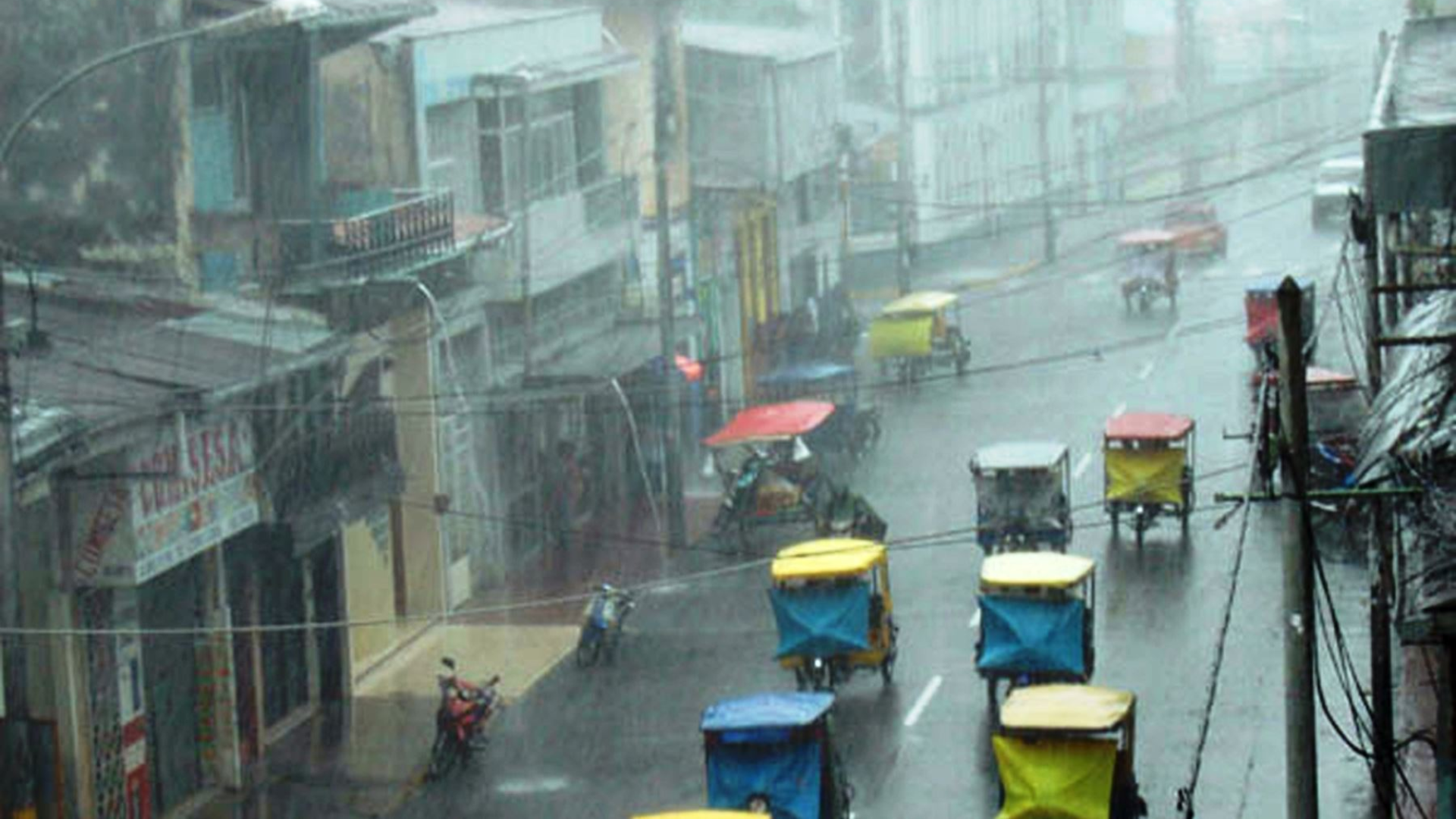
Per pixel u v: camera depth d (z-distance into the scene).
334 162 53.56
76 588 39.91
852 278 112.38
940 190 120.94
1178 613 52.81
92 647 40.47
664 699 49.41
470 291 58.06
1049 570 46.16
